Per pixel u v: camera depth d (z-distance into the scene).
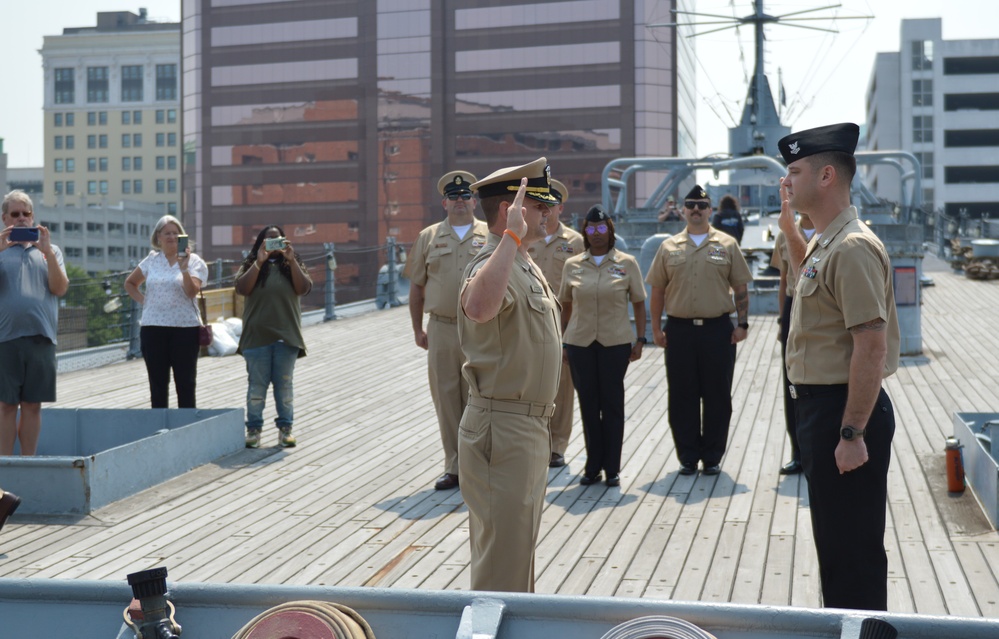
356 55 86.62
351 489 7.18
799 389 3.89
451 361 7.05
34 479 6.52
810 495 3.92
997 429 6.76
